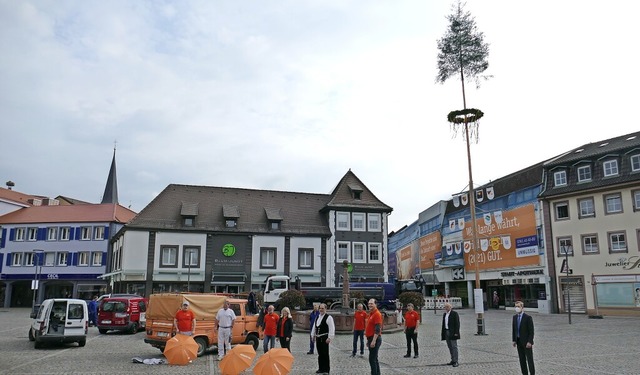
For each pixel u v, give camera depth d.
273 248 48.47
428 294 64.19
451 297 54.47
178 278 45.41
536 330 26.73
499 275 48.56
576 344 20.52
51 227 59.56
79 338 19.75
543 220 43.38
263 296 37.91
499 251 48.75
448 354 17.83
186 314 16.08
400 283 49.31
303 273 48.53
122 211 63.38
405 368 14.98
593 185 39.94
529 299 45.50
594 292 39.22
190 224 47.19
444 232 58.97
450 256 57.09
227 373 11.12
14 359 16.42
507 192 48.44
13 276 59.06
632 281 37.16
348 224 50.84
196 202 49.41
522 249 45.66
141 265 44.81
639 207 37.34
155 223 46.16
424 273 64.94
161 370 14.36
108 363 15.67
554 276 42.03
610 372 14.09
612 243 38.72
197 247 46.56
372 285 39.31
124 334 26.08
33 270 58.84
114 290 48.31
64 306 19.86
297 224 50.41
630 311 37.03
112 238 55.47
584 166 41.25
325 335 13.88
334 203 50.94
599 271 39.09
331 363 15.95
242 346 11.52
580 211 40.91
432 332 26.28
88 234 58.56
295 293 32.88
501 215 47.81
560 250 41.84
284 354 10.95
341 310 26.56
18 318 38.22
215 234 47.25
